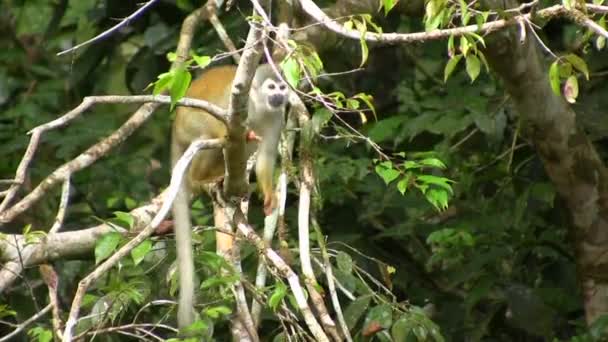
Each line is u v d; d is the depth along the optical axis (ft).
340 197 40.29
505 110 43.45
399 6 37.35
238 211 29.86
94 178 43.83
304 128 31.71
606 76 42.14
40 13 53.06
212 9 36.52
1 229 41.24
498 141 41.75
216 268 29.45
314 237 33.40
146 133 49.75
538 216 41.96
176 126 38.40
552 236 40.75
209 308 29.17
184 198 30.40
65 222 42.01
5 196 30.25
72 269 39.19
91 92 48.16
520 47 34.47
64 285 38.83
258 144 35.19
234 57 38.14
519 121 40.47
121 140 32.50
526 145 42.73
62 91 48.88
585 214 38.91
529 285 41.14
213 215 38.70
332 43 36.09
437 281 41.57
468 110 40.91
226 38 35.73
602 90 42.01
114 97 27.09
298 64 26.81
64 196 30.50
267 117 34.60
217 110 26.55
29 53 52.01
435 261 39.04
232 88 25.82
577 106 40.83
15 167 43.88
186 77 23.93
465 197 43.27
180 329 27.96
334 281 31.19
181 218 30.25
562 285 41.06
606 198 38.60
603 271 39.11
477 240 40.09
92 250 31.55
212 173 36.78
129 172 44.60
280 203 32.04
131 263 31.14
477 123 39.86
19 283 38.17
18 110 46.24
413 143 42.91
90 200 43.37
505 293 38.68
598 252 39.04
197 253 30.25
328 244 34.58
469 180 41.45
